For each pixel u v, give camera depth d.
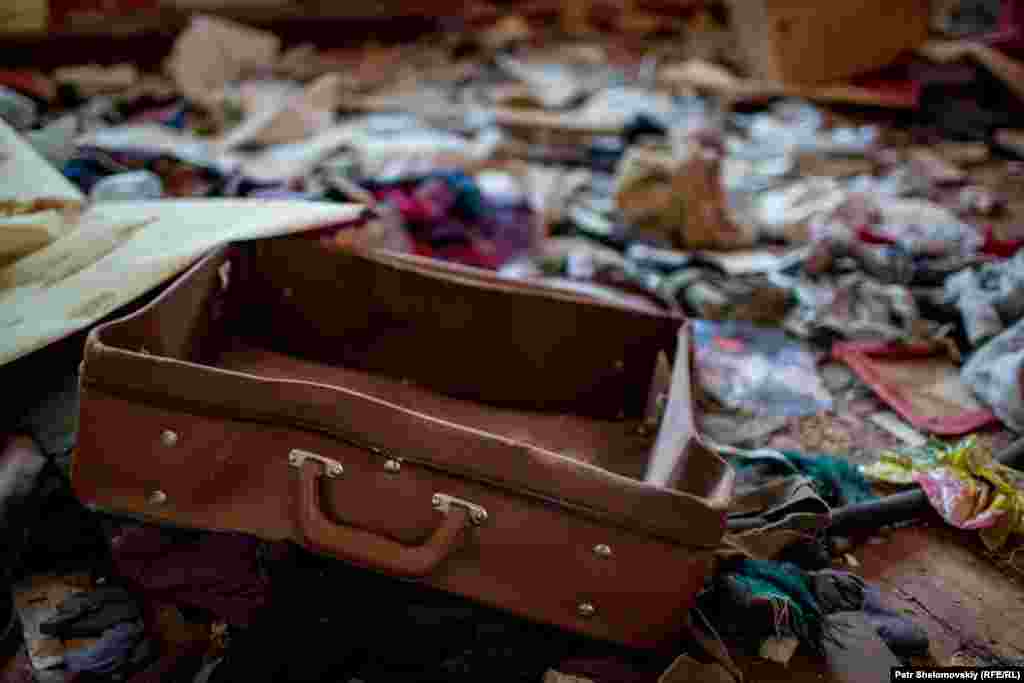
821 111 4.94
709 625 1.62
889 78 5.15
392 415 1.44
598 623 1.46
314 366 2.11
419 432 1.43
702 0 6.56
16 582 1.71
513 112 4.64
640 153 3.52
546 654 1.56
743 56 5.55
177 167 3.21
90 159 2.71
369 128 4.34
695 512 1.38
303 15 5.64
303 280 2.07
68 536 1.74
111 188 2.51
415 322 2.07
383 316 2.07
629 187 3.42
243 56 5.12
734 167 4.11
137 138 3.88
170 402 1.46
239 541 1.63
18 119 2.59
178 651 1.58
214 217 2.04
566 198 3.69
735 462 2.11
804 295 2.94
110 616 1.63
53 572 1.74
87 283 1.86
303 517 1.44
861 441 2.34
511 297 2.01
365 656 1.54
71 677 1.54
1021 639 1.77
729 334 2.78
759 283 3.01
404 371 2.12
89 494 1.53
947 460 2.12
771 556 1.79
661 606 1.44
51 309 1.81
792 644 1.65
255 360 2.07
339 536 1.43
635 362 2.05
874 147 4.46
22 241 1.96
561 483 1.40
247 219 2.01
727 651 1.64
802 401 2.49
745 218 3.44
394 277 2.03
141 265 1.87
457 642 1.54
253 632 1.51
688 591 1.42
